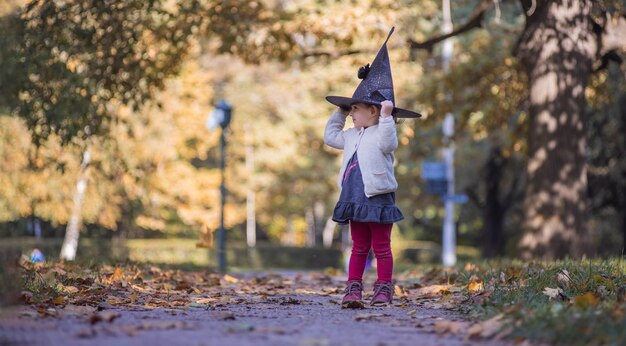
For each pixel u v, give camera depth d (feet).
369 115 22.04
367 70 22.58
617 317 15.10
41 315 17.24
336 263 107.04
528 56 44.80
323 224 169.58
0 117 68.39
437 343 14.44
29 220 109.70
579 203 43.78
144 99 46.68
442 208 126.31
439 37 54.90
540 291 22.17
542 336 14.14
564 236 43.42
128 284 27.09
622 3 46.39
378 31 53.11
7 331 14.75
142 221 105.19
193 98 89.25
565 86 43.73
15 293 17.29
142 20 46.75
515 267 30.83
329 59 57.57
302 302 23.45
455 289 26.48
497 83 62.75
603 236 100.68
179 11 49.60
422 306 22.17
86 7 41.70
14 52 30.66
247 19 51.80
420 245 139.44
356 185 21.72
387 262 22.17
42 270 27.25
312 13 53.47
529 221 44.27
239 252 102.42
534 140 44.39
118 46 43.60
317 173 117.80
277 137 112.57
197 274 37.11
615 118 79.56
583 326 14.06
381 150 21.44
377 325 17.33
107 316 16.76
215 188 103.24
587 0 43.91
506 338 14.73
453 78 62.90
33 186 82.69
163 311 19.85
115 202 93.66
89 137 44.47
